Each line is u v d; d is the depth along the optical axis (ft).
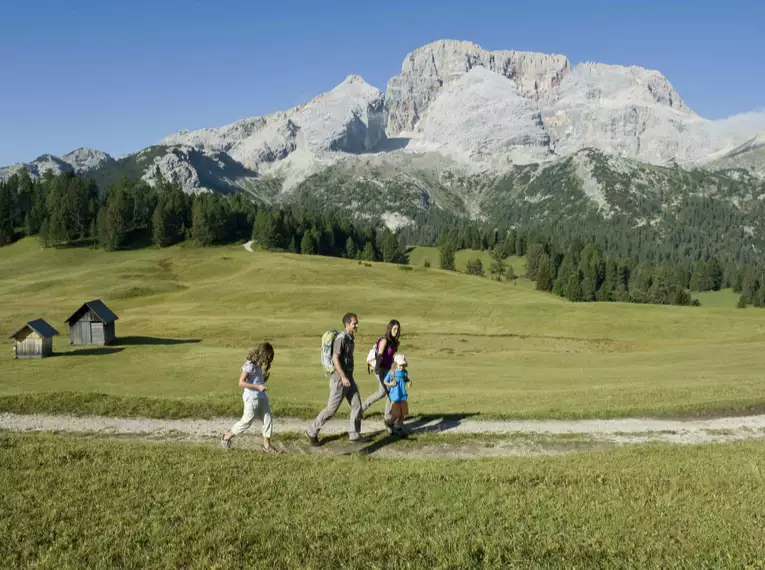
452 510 31.53
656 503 33.04
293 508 31.86
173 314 313.32
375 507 31.96
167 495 33.55
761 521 30.12
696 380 102.32
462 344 226.17
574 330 266.36
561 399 82.43
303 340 228.02
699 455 46.24
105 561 25.30
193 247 609.42
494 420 67.31
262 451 48.24
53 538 27.73
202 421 68.03
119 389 112.78
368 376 133.69
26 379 134.41
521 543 27.20
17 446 43.37
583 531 28.71
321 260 532.32
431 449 53.67
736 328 262.88
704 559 25.54
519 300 390.83
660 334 257.96
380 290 381.60
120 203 633.20
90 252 584.40
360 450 52.65
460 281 460.96
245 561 25.40
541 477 38.50
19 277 487.20
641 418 70.64
